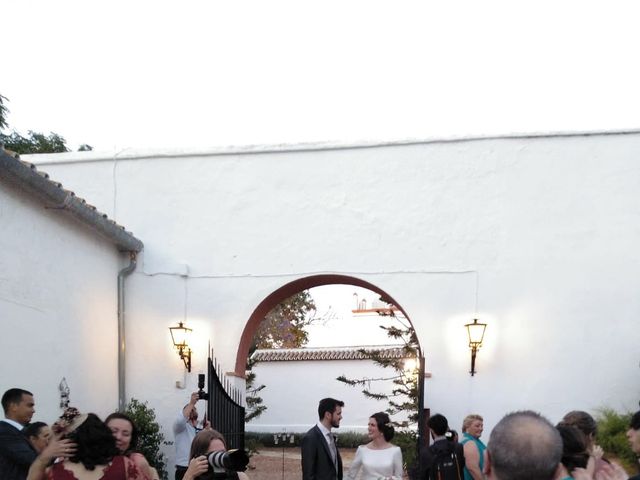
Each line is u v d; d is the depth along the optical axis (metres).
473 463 6.61
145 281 10.95
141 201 11.13
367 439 20.33
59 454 3.92
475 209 10.42
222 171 11.08
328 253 10.70
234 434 10.34
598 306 9.97
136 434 4.92
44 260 8.71
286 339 24.72
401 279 10.47
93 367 9.89
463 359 10.12
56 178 11.32
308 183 10.89
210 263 10.92
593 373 9.84
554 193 10.28
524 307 10.12
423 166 10.64
